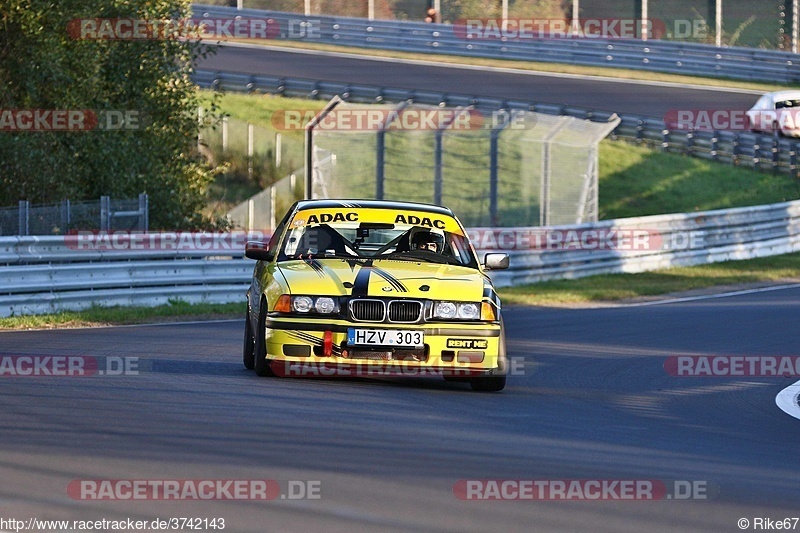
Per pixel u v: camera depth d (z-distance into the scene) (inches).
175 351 1331.2
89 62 2507.4
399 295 1042.7
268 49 5177.2
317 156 3752.5
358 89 4338.1
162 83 2763.3
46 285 1791.3
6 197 2433.6
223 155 3941.9
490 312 1063.6
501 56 5191.9
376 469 681.6
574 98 4532.5
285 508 583.5
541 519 582.2
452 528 555.2
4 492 604.4
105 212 2172.7
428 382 1138.7
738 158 4365.2
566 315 2010.3
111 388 989.8
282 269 1106.1
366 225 1187.9
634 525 580.7
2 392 951.6
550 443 807.7
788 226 3437.5
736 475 725.3
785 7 5457.7
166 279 2006.6
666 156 4340.6
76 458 689.0
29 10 2367.1
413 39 5251.0
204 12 5226.4
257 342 1085.1
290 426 816.9
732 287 2657.5
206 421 826.8
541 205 3474.4
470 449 763.4
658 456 781.3
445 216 1224.2
